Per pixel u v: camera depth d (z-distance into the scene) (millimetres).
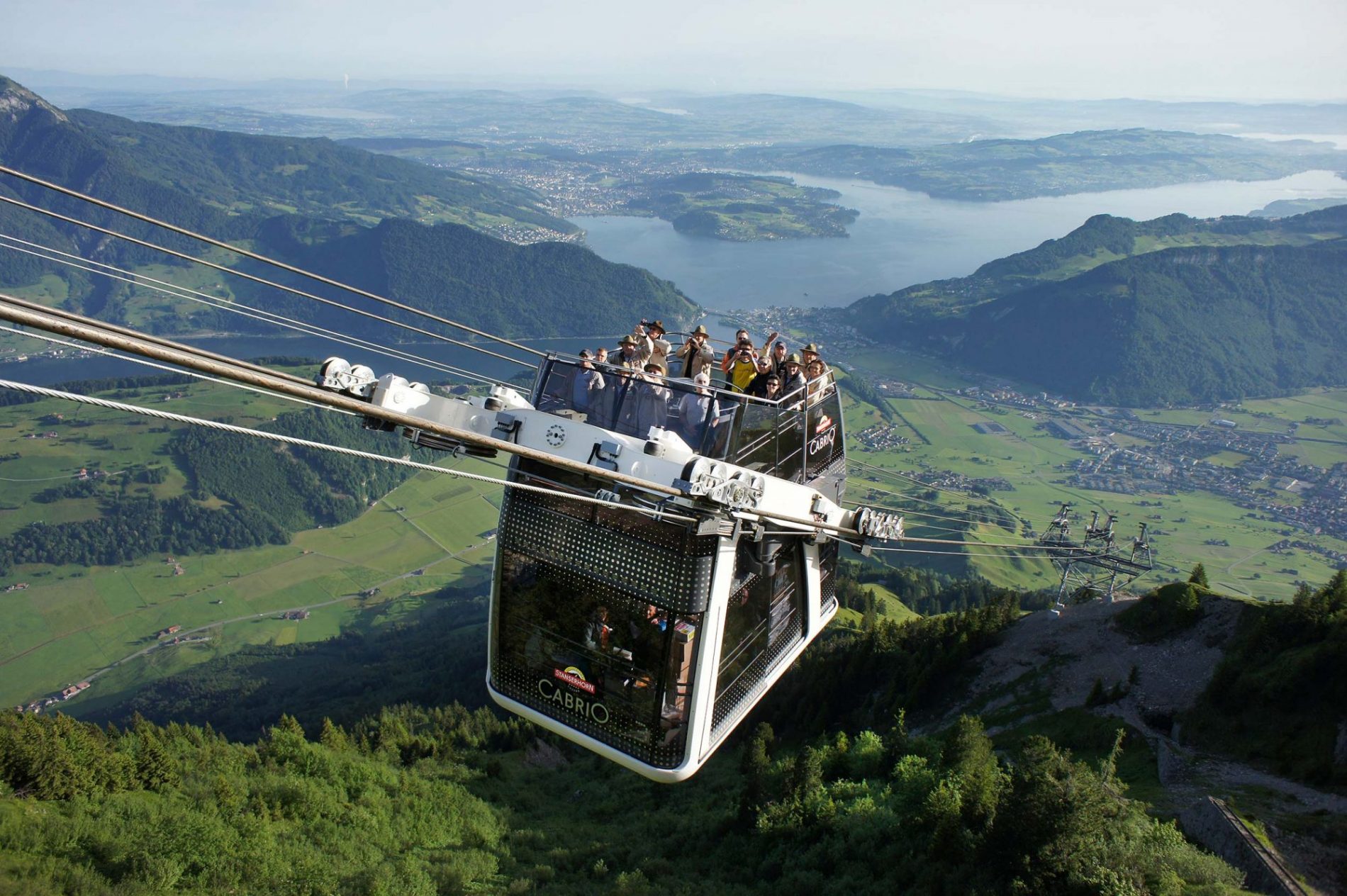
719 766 97250
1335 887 40938
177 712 199375
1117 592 97812
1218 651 75125
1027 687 84188
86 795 67188
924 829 53188
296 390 6559
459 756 108438
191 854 61250
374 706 169750
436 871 68250
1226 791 53469
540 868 71188
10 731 67625
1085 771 42969
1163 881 38438
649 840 74688
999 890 41375
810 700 107188
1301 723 59531
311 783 78938
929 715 90250
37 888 53969
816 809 62719
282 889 61094
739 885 59875
